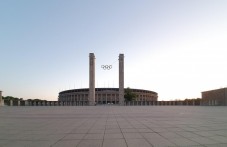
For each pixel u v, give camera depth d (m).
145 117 26.03
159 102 112.25
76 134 14.12
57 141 11.99
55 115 30.83
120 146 10.70
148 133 14.21
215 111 39.25
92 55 126.12
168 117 25.84
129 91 148.62
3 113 36.03
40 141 12.05
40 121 22.34
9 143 11.61
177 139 12.18
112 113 34.88
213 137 12.68
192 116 27.22
